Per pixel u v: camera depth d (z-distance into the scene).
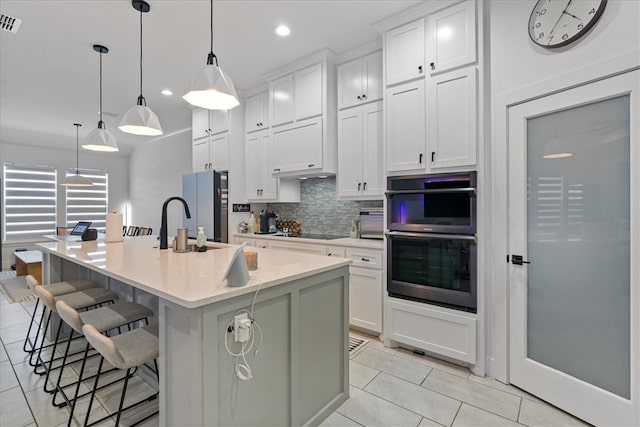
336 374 1.94
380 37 2.89
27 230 6.70
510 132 2.11
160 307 1.35
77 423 1.77
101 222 7.62
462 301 2.28
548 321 1.95
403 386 2.13
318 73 3.27
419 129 2.48
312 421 1.74
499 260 2.17
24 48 3.02
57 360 2.49
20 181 6.63
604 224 1.70
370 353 2.59
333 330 1.92
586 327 1.78
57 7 2.39
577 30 1.76
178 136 6.20
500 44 2.15
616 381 1.66
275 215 4.21
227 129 4.15
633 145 1.56
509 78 2.11
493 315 2.21
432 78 2.41
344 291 2.00
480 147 2.22
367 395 2.04
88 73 3.58
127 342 1.51
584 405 1.76
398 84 2.59
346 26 2.71
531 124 2.02
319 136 3.28
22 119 5.32
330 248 3.11
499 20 2.16
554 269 1.92
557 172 1.89
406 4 2.42
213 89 1.78
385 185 2.68
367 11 2.50
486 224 2.23
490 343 2.24
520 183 2.06
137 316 1.93
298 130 3.46
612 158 1.66
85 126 5.75
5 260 6.40
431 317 2.44
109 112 4.93
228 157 4.14
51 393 2.04
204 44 2.99
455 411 1.88
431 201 2.43
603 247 1.70
